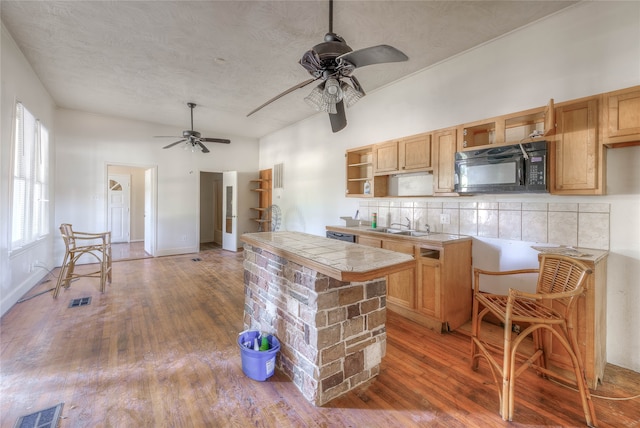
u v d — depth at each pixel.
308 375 1.83
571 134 2.27
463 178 2.84
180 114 5.51
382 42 2.98
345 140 4.75
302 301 1.89
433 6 2.44
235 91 4.35
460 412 1.75
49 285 4.12
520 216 2.77
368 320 2.01
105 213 5.62
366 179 4.21
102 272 3.93
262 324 2.44
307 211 5.68
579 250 2.28
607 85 2.26
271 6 2.46
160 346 2.49
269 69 3.63
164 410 1.74
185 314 3.16
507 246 2.86
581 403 1.79
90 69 3.67
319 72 2.10
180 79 3.94
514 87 2.77
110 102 4.89
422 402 1.83
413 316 3.03
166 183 6.36
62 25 2.76
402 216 3.86
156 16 2.61
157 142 6.22
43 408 1.73
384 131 4.07
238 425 1.63
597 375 1.97
